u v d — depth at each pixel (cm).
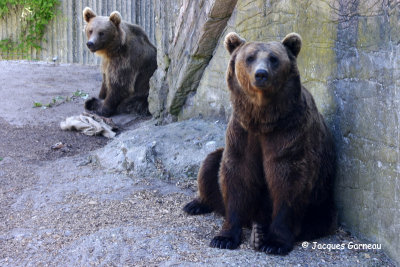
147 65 984
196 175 609
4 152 754
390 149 378
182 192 568
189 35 725
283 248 403
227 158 433
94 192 573
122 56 950
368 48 402
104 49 937
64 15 1513
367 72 405
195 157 617
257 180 432
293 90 397
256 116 401
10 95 1037
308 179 411
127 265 390
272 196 422
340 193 458
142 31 1004
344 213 453
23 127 886
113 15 928
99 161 670
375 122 397
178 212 512
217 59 708
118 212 509
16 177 645
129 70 958
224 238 425
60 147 784
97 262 401
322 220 446
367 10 401
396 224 374
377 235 402
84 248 424
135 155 629
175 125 715
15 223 500
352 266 379
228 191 437
